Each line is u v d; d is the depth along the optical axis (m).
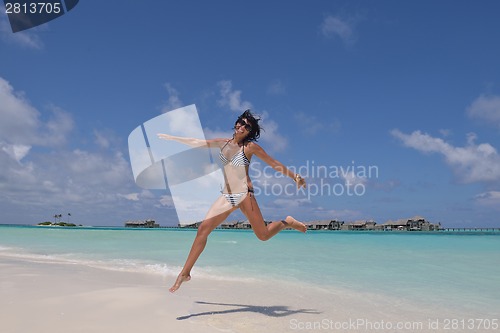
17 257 9.48
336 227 56.84
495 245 15.54
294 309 4.46
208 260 9.24
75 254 10.44
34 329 3.37
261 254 10.93
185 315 4.05
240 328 3.69
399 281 6.35
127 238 19.05
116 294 4.71
